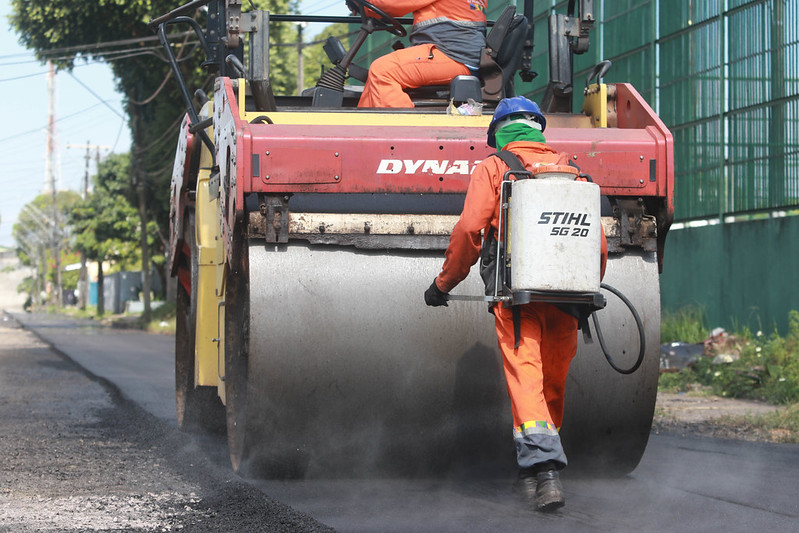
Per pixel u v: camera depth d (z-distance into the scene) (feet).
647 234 22.45
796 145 63.21
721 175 70.49
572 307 19.53
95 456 29.43
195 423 34.19
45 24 140.46
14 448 30.96
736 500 21.61
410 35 29.81
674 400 47.24
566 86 29.27
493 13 81.92
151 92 162.09
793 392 45.39
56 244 440.86
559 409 21.22
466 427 22.50
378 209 22.07
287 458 22.54
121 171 237.45
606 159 22.21
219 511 20.70
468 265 20.01
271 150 21.38
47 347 101.60
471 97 27.53
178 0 132.26
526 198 18.94
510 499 21.48
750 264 67.31
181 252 34.12
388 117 24.73
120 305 315.99
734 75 68.90
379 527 18.85
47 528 19.16
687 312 72.33
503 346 19.85
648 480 24.21
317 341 21.45
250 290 21.26
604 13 85.51
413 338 21.81
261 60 25.89
